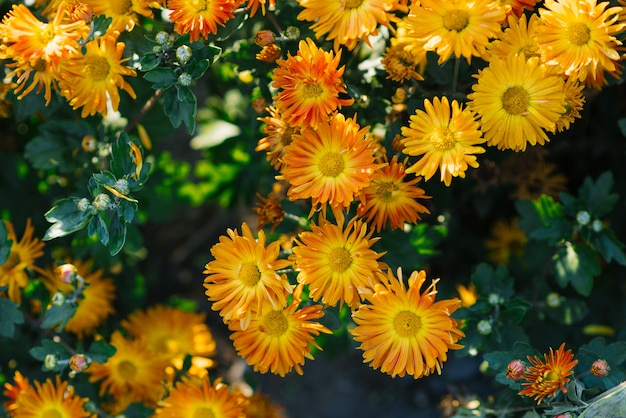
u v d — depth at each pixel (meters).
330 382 1.14
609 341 0.96
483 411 0.85
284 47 0.83
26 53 0.77
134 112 0.92
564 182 0.99
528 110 0.77
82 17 0.79
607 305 1.02
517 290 0.99
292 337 0.79
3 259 0.84
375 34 0.81
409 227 0.88
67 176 0.98
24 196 0.99
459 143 0.77
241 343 0.80
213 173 1.05
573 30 0.77
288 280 0.82
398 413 1.12
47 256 0.97
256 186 1.04
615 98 0.98
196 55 0.80
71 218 0.80
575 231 0.88
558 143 0.98
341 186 0.77
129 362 0.92
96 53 0.81
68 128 0.89
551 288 1.01
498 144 0.79
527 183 0.95
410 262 0.87
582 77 0.77
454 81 0.81
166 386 0.88
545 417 0.80
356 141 0.77
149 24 0.85
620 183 1.02
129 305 1.02
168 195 1.04
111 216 0.80
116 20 0.82
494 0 0.77
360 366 1.15
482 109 0.77
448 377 1.11
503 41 0.79
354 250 0.78
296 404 1.13
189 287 1.21
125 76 0.89
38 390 0.86
